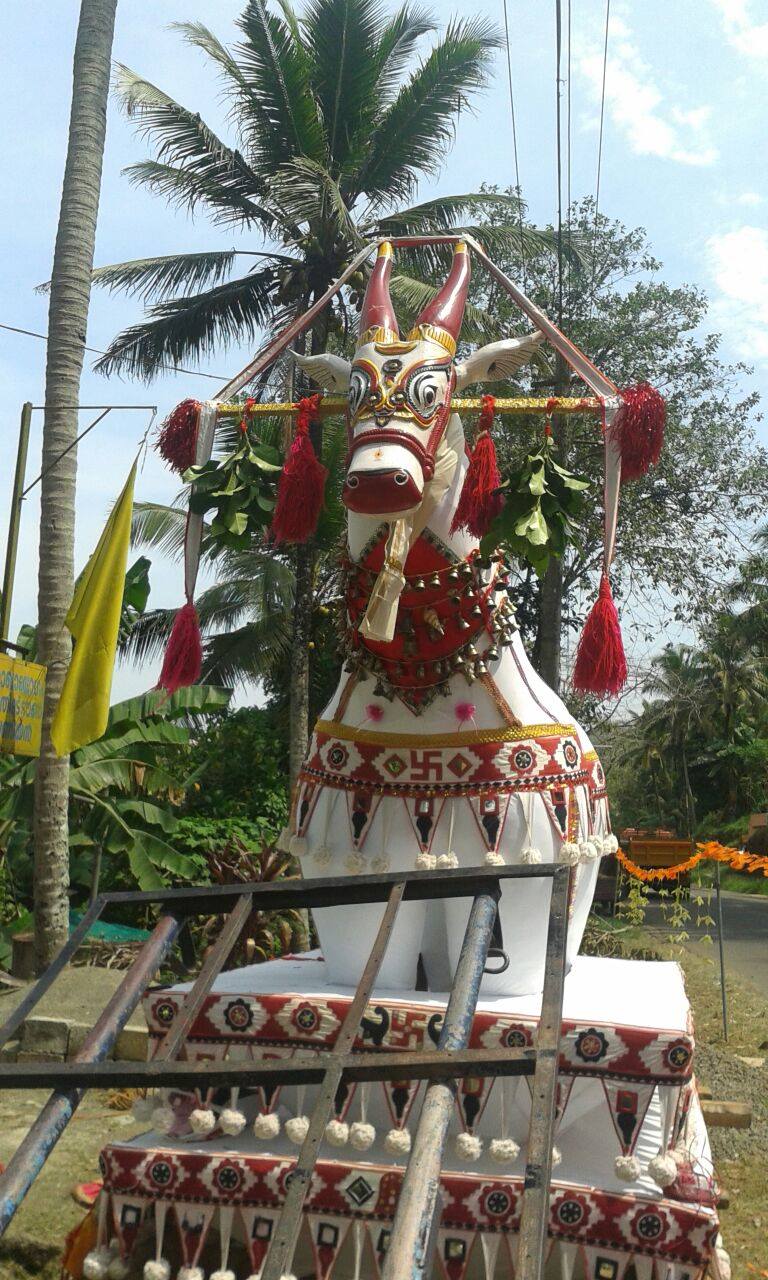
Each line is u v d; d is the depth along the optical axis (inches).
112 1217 131.5
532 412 150.4
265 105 503.2
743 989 439.5
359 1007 88.4
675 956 510.6
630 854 973.2
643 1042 126.2
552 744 156.3
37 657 328.8
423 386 140.9
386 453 135.7
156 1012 139.9
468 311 515.8
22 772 393.7
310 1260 136.9
